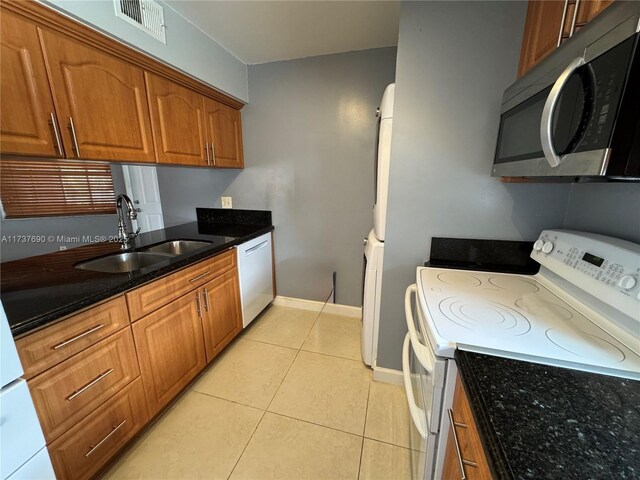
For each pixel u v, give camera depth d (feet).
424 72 4.34
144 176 8.59
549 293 3.55
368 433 4.61
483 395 1.84
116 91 4.40
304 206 7.99
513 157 3.45
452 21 4.10
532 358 2.23
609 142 1.81
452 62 4.23
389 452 4.30
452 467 2.37
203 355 5.67
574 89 2.16
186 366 5.21
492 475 1.39
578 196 3.95
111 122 4.36
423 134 4.54
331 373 6.03
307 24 5.55
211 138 6.70
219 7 5.01
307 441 4.48
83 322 3.34
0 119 3.15
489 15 3.99
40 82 3.46
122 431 3.97
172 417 4.91
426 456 2.82
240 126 7.88
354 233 7.79
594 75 1.94
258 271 7.72
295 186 7.92
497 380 1.99
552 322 2.81
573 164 2.15
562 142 2.30
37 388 2.93
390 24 5.56
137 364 4.16
